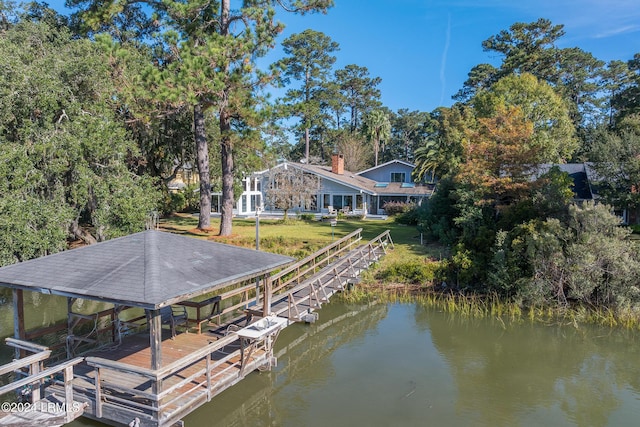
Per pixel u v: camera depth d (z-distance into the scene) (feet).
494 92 104.83
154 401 23.16
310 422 28.12
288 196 99.91
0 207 45.60
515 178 67.10
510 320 47.91
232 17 71.20
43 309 48.88
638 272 47.70
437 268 59.36
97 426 25.54
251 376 32.91
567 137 101.35
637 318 46.24
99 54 64.03
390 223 101.76
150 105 66.33
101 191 55.26
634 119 87.10
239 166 98.22
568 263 49.96
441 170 125.18
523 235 53.83
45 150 50.72
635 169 72.13
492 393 32.12
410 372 35.63
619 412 29.58
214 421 28.48
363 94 204.85
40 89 52.16
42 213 49.24
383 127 181.27
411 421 28.22
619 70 166.40
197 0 65.57
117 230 55.98
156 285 23.12
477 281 56.95
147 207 59.93
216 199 132.67
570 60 163.22
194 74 60.90
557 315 48.85
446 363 37.45
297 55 173.06
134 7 93.30
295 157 216.13
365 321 48.26
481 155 68.03
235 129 74.33
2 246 46.26
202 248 31.58
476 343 41.93
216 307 40.14
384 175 136.98
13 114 52.39
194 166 100.27
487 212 66.33
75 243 73.87
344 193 123.44
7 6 81.76
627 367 36.76
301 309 43.14
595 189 85.40
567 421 28.40
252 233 81.35
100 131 56.29
